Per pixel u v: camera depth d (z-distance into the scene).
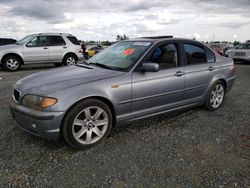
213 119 4.97
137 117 4.22
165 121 4.81
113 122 4.04
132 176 3.01
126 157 3.44
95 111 3.74
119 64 4.29
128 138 4.04
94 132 3.75
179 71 4.67
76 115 3.54
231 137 4.13
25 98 3.62
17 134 4.12
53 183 2.87
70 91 3.50
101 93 3.71
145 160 3.36
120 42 5.16
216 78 5.36
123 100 3.96
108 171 3.11
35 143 3.82
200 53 5.22
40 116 3.37
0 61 12.14
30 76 4.27
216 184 2.87
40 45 13.09
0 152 3.54
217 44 25.69
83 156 3.47
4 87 7.86
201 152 3.60
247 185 2.85
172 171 3.11
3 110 5.36
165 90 4.46
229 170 3.15
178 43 4.84
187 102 4.94
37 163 3.27
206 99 5.33
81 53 14.42
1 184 2.85
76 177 2.98
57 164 3.26
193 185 2.85
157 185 2.85
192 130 4.40
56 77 3.95
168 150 3.65
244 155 3.53
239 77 10.34
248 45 16.66
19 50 12.48
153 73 4.30
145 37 5.04
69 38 14.05
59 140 3.90
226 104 6.06
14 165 3.22
